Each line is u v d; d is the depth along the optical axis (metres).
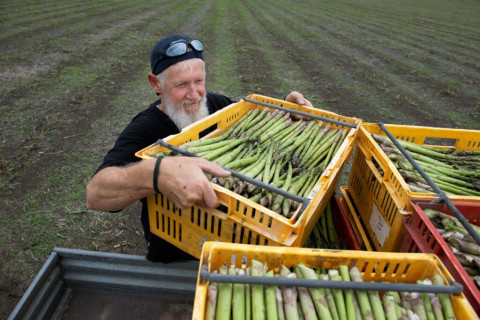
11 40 12.77
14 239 3.96
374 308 1.61
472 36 21.22
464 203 2.27
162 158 2.10
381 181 2.64
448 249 1.84
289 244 1.79
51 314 3.23
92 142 6.20
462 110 9.03
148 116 3.24
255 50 13.98
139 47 13.13
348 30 20.42
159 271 3.33
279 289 1.66
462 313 1.50
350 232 2.96
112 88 8.88
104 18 18.53
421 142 3.36
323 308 1.60
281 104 3.77
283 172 2.92
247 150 2.98
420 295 1.66
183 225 2.33
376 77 11.53
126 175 2.22
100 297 3.45
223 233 2.11
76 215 4.42
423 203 2.22
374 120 8.12
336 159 2.50
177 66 3.01
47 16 17.94
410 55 15.01
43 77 9.34
